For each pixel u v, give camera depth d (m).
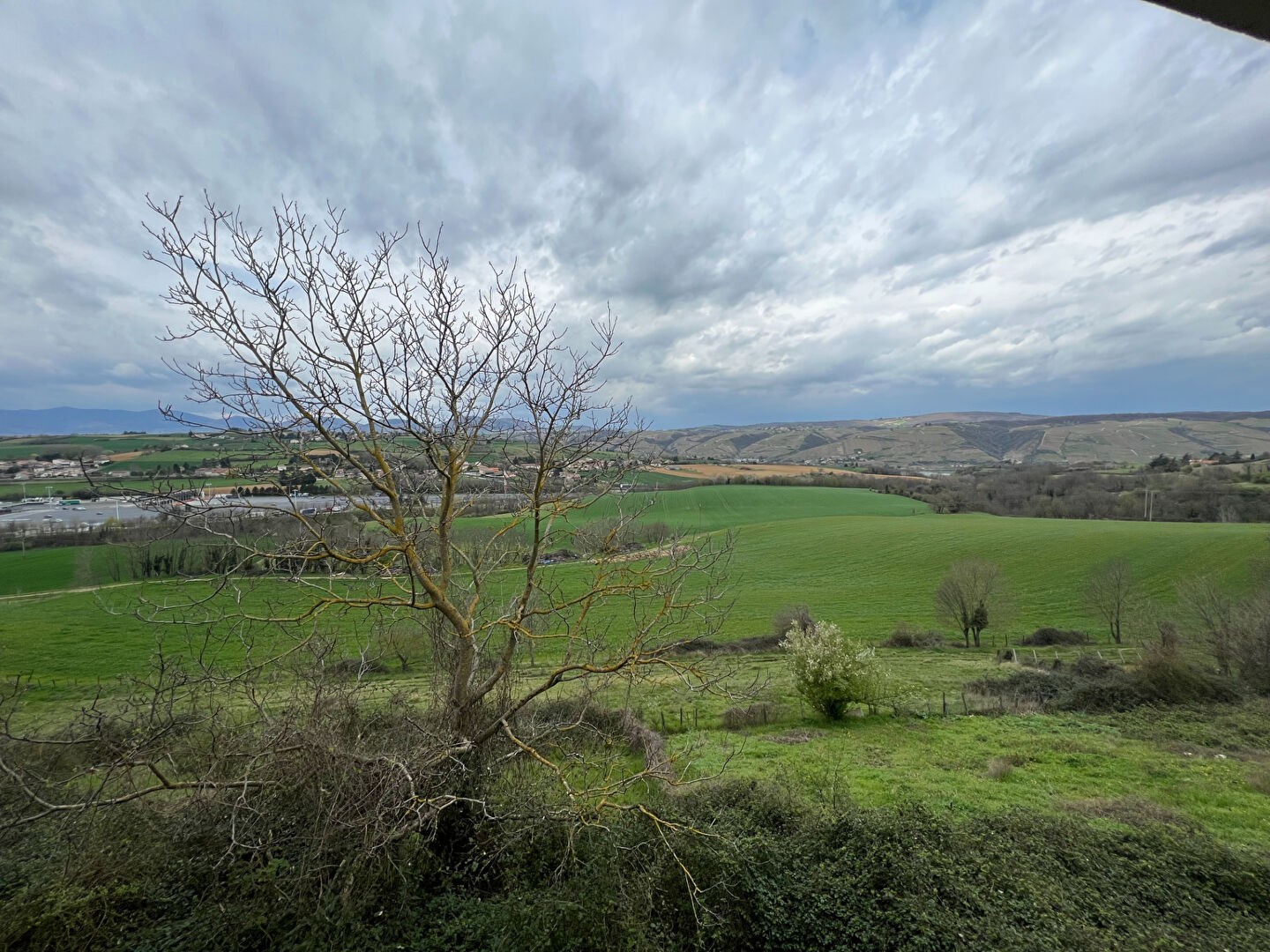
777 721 20.84
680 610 7.63
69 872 5.79
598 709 10.29
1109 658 27.92
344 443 6.45
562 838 6.91
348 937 5.61
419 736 6.61
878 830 7.92
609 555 7.27
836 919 6.62
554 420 6.50
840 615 37.94
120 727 5.72
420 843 6.39
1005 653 30.22
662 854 6.86
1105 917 6.81
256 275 5.49
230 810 5.91
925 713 21.41
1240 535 44.41
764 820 8.50
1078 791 13.55
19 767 5.37
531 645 8.02
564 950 5.81
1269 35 1.54
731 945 6.35
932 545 51.59
